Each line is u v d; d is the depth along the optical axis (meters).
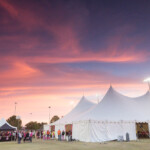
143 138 19.00
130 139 16.80
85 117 17.58
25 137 18.69
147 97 21.38
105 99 19.77
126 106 18.88
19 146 13.62
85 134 16.77
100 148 11.13
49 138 22.95
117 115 17.62
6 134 22.00
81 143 15.08
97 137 16.27
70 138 18.17
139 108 19.16
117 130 16.94
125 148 10.91
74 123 19.31
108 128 16.83
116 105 18.83
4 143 17.09
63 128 21.64
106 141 16.31
